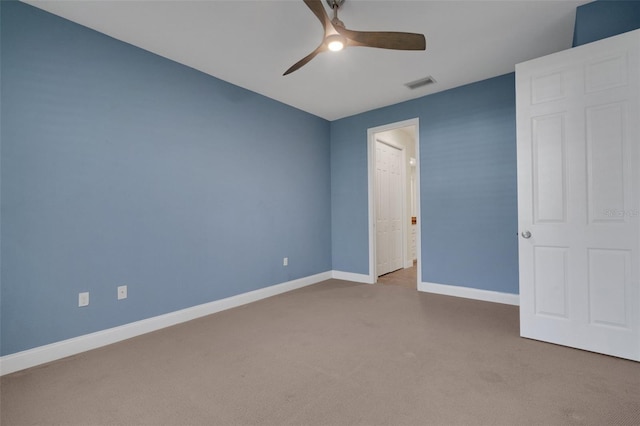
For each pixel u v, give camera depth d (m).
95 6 2.17
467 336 2.52
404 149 5.76
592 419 1.50
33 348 2.15
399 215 5.69
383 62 3.04
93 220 2.44
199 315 3.10
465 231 3.66
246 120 3.63
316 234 4.62
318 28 2.47
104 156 2.50
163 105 2.88
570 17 2.38
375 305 3.41
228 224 3.42
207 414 1.59
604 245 2.13
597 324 2.16
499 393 1.73
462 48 2.80
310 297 3.78
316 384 1.85
